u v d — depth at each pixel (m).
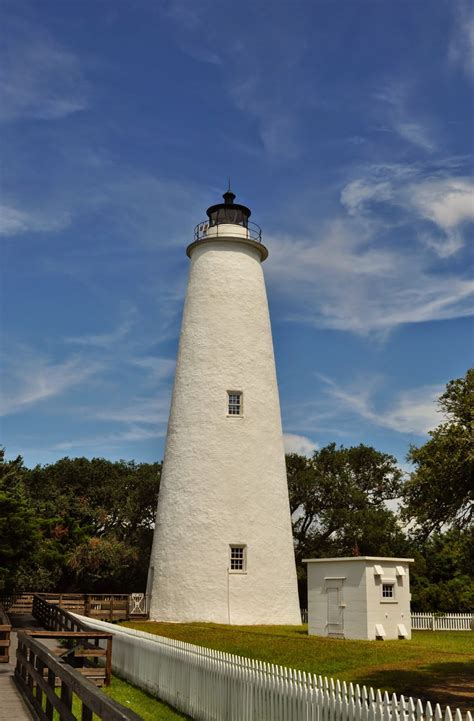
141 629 25.16
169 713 13.29
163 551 29.41
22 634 14.04
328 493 45.44
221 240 32.25
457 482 13.16
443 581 38.16
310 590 24.61
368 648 18.61
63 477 54.56
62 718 8.93
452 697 12.52
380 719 7.93
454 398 13.66
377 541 41.88
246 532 28.89
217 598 28.06
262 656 18.25
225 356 30.72
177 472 29.95
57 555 38.72
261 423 30.50
